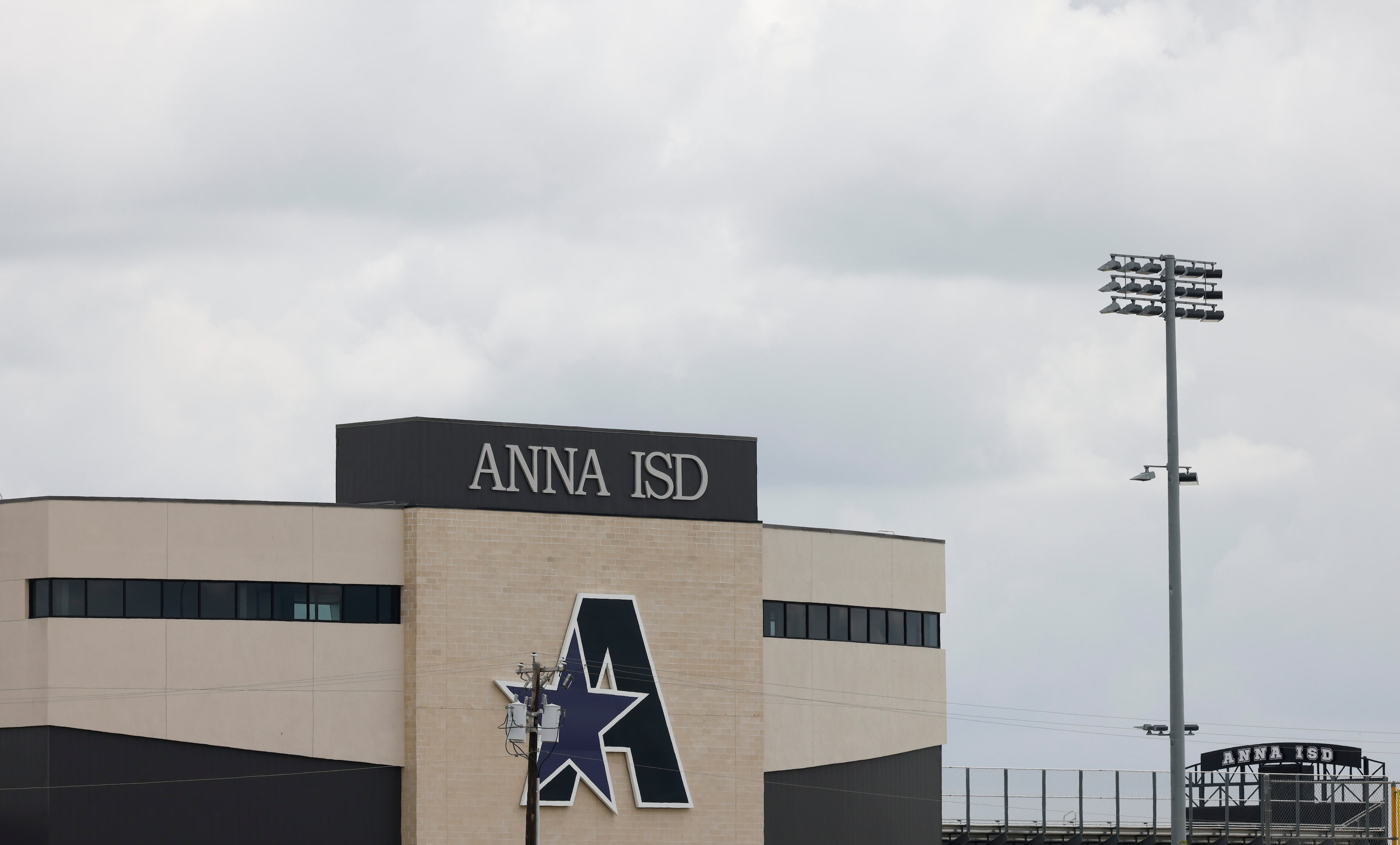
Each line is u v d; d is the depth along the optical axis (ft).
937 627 569.64
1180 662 396.98
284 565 471.62
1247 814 629.10
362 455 490.90
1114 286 418.72
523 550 485.97
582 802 485.15
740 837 500.33
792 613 527.40
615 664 491.31
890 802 547.49
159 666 460.55
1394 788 613.11
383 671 475.72
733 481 513.04
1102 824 602.03
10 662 457.68
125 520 463.01
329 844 467.52
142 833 455.22
